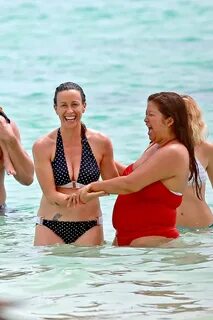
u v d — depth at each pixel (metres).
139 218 11.77
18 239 12.65
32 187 16.80
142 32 34.72
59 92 11.94
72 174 11.98
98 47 32.16
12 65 29.45
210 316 8.62
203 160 13.20
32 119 22.28
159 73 27.98
